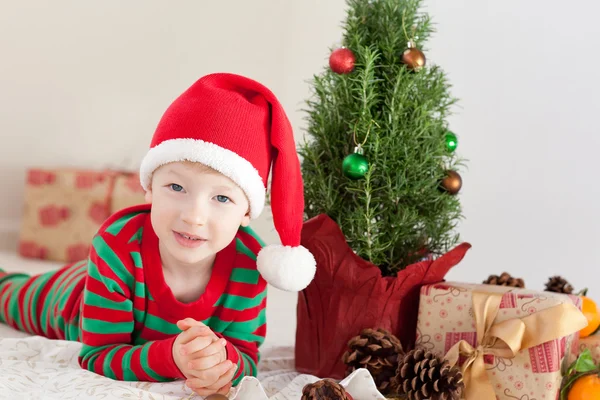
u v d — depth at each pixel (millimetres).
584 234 2225
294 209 1161
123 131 3236
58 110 3232
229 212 1091
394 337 1205
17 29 3182
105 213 2879
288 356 1499
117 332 1166
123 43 3191
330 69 1343
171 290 1183
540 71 2266
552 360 1113
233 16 3055
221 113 1074
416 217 1295
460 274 2391
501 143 2324
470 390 1147
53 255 2904
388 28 1312
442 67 2373
